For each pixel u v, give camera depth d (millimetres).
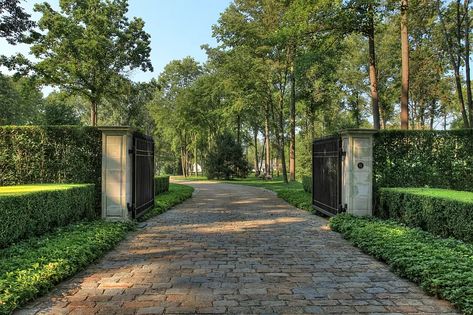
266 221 9641
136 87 27188
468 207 5820
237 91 28188
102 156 9023
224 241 7051
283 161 28578
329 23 15523
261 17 24828
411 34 21344
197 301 3922
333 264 5430
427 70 22094
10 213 5602
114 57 25469
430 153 10180
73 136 9805
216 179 41250
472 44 17703
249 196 18188
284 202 15055
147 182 10781
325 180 10562
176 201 14016
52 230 7023
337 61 24125
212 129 45969
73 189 7922
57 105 18562
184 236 7551
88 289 4312
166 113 49188
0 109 34156
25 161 9789
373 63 15984
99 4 25531
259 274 4918
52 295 4113
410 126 31250
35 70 24125
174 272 5000
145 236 7551
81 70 24391
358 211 9258
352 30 15953
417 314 3611
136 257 5824
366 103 35125
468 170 10000
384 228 7211
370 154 9312
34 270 4465
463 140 10062
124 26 26453
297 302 3910
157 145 63844
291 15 15414
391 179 10070
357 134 9242
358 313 3625
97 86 25094
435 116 30797
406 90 14273
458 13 15562
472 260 4797
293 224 9156
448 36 17438
